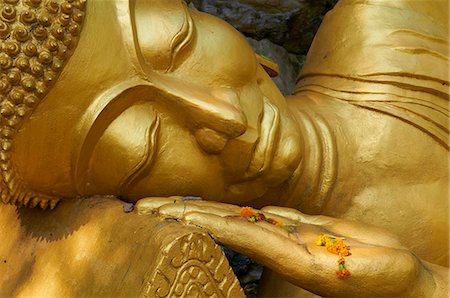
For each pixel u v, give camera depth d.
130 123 3.28
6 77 3.11
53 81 3.16
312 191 3.70
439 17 4.02
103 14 3.23
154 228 3.06
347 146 3.78
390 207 3.77
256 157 3.44
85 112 3.22
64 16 3.13
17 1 3.11
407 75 3.85
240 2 4.78
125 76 3.25
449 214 3.83
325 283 3.14
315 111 3.83
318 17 4.89
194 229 3.03
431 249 3.80
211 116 3.29
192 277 2.99
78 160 3.26
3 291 3.51
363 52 3.90
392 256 3.17
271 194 3.65
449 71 3.90
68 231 3.39
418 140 3.83
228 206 3.30
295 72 4.96
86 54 3.19
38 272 3.42
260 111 3.47
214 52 3.41
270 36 4.89
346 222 3.39
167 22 3.35
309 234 3.27
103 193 3.38
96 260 3.21
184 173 3.36
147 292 2.93
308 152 3.69
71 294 3.24
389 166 3.79
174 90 3.29
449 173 3.86
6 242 3.67
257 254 3.12
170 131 3.34
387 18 3.94
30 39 3.12
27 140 3.21
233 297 3.07
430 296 3.24
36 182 3.33
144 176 3.33
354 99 3.86
